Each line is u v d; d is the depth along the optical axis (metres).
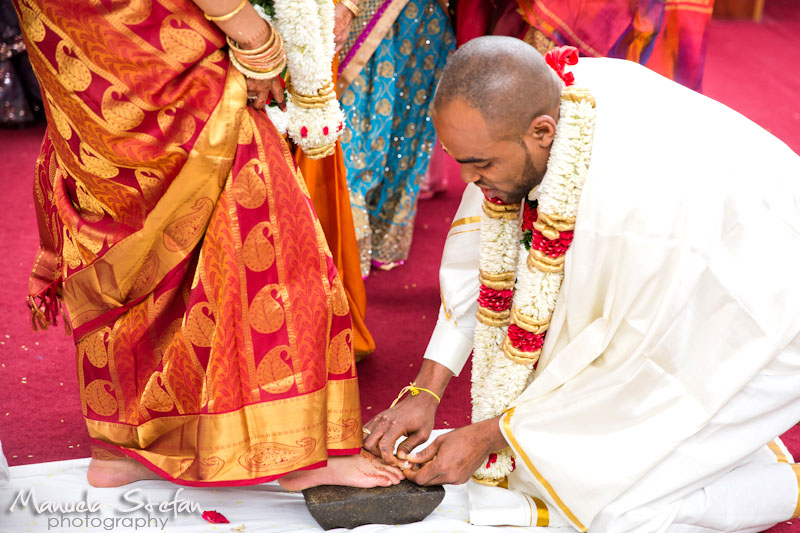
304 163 2.29
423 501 1.80
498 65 1.50
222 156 1.67
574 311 1.71
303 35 1.68
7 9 4.31
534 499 1.85
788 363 1.67
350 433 1.83
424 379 1.95
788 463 1.88
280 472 1.76
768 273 1.59
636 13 2.71
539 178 1.65
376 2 2.55
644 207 1.58
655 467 1.69
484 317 1.83
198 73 1.64
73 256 1.83
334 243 2.39
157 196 1.70
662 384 1.66
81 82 1.64
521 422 1.75
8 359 2.52
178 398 1.78
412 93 2.89
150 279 1.76
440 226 3.54
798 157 1.72
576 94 1.58
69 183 1.82
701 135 1.62
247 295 1.73
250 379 1.74
